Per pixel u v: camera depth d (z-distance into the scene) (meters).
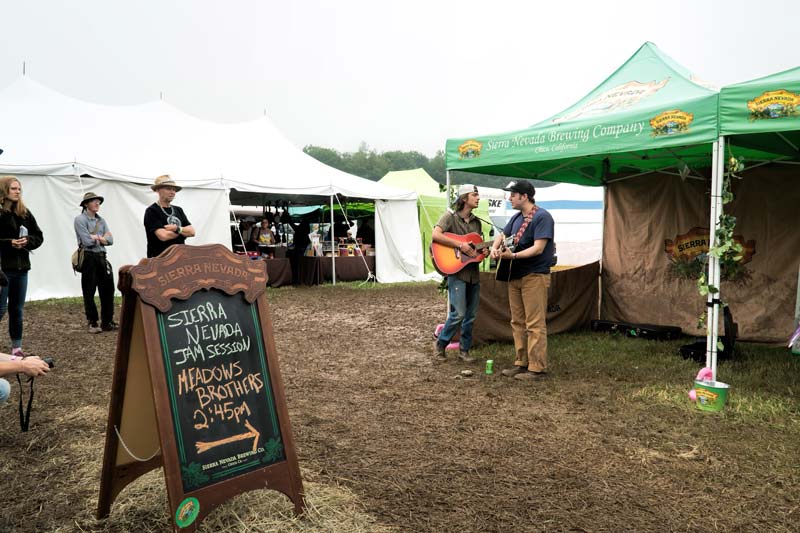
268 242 14.16
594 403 4.46
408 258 15.36
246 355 2.66
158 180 6.21
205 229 11.78
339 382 5.13
